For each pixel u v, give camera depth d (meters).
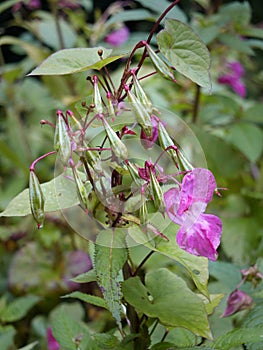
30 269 0.47
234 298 0.26
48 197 0.21
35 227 0.48
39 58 0.52
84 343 0.26
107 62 0.20
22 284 0.46
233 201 0.45
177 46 0.20
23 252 0.47
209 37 0.42
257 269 0.28
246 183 0.50
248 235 0.42
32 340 0.44
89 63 0.21
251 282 0.28
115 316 0.19
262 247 0.39
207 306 0.24
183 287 0.22
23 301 0.40
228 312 0.26
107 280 0.20
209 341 0.26
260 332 0.22
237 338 0.22
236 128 0.48
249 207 0.44
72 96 0.45
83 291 0.46
